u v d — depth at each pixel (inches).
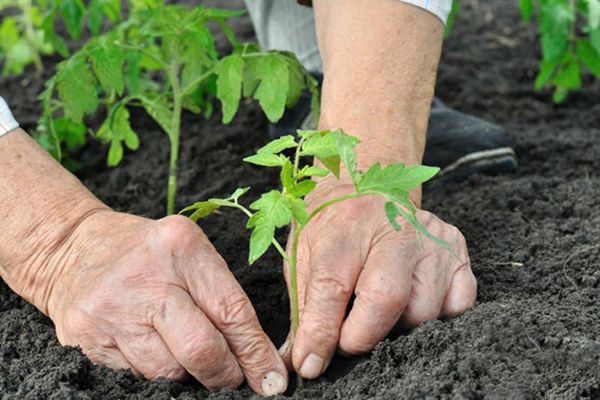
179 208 41.9
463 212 40.2
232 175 44.1
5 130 33.3
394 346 32.2
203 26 37.4
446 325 32.2
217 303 31.2
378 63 34.9
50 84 38.9
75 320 31.5
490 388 30.4
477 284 35.0
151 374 31.5
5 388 31.6
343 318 32.0
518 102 51.9
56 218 32.8
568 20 46.2
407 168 29.5
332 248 31.9
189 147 45.6
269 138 46.4
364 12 35.3
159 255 31.4
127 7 65.2
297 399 31.5
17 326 34.3
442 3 35.5
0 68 58.1
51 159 33.8
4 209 32.8
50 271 32.6
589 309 33.4
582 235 37.7
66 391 30.6
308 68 45.1
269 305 35.5
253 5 45.3
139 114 48.1
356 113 34.4
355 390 31.3
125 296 31.2
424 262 32.4
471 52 58.0
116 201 43.2
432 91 35.6
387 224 32.4
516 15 63.7
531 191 41.6
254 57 38.0
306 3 38.5
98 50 37.2
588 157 44.9
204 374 31.1
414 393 30.4
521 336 31.8
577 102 52.1
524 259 36.6
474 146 43.3
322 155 30.1
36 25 58.3
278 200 29.9
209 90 42.6
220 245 38.7
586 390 30.5
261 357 31.4
